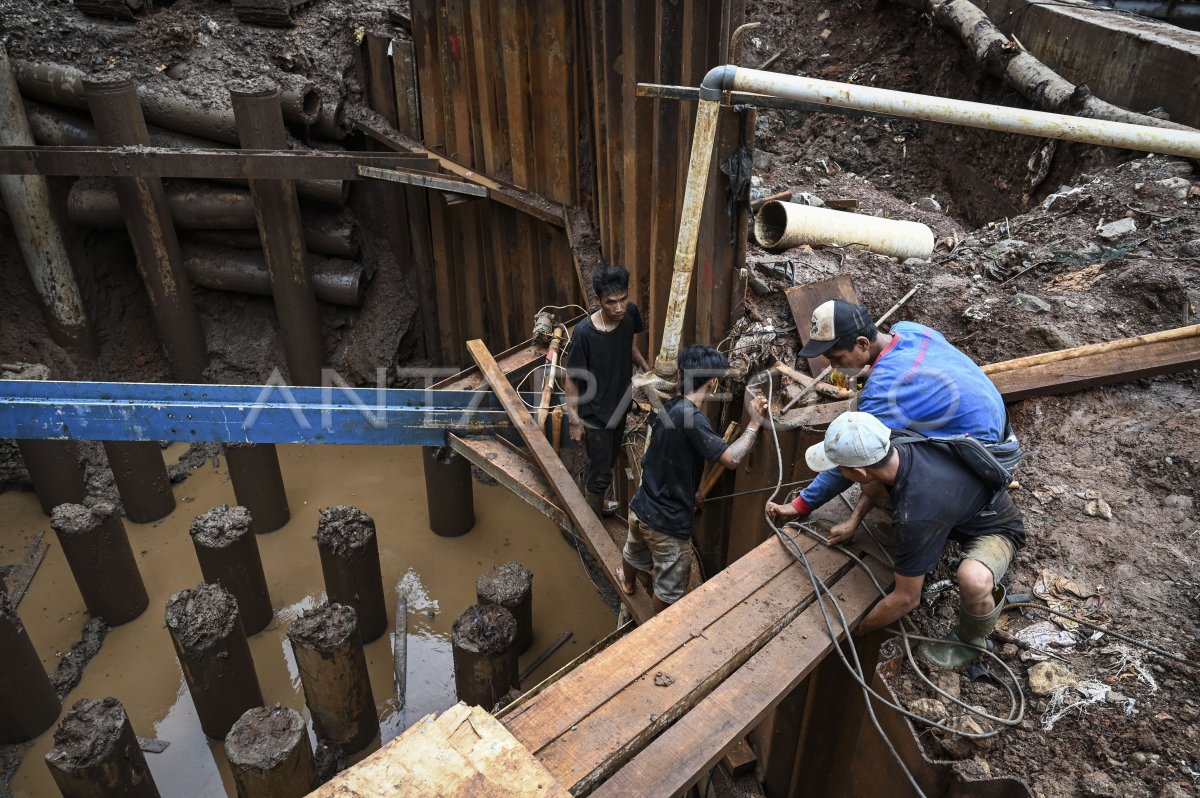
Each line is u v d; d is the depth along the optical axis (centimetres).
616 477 684
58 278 918
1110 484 377
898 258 581
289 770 507
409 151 950
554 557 841
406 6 1021
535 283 871
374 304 1031
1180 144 341
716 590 325
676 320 430
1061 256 527
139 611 761
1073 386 419
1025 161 721
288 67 960
